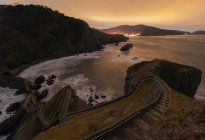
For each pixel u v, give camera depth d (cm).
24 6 14325
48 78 7562
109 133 1877
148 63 6203
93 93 5831
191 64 11419
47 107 4144
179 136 1123
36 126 3556
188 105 2606
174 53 16488
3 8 14188
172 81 5131
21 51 10644
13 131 3878
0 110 4859
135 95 3425
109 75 8000
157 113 2386
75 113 3036
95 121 2400
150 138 1409
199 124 1118
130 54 14725
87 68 9400
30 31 12750
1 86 6606
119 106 2930
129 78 5391
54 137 2148
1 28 11081
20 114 4284
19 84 6369
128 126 2047
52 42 12938
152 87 3672
